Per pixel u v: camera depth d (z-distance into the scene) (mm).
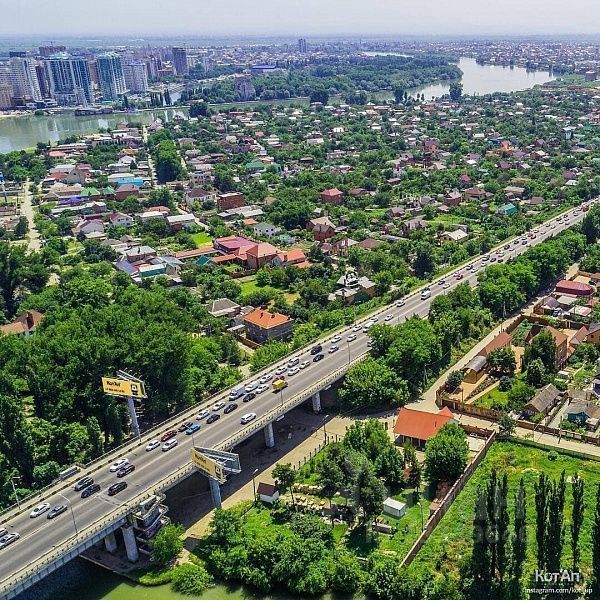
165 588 137000
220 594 135000
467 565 126062
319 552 137125
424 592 122250
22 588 124250
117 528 142250
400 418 179500
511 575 121438
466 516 146625
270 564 136250
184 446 166875
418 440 175125
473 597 121188
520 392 192250
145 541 145750
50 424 177625
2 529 139375
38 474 162750
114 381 172625
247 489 166375
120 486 150000
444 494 154375
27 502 149750
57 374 185625
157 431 175000
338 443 171250
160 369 192875
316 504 155875
